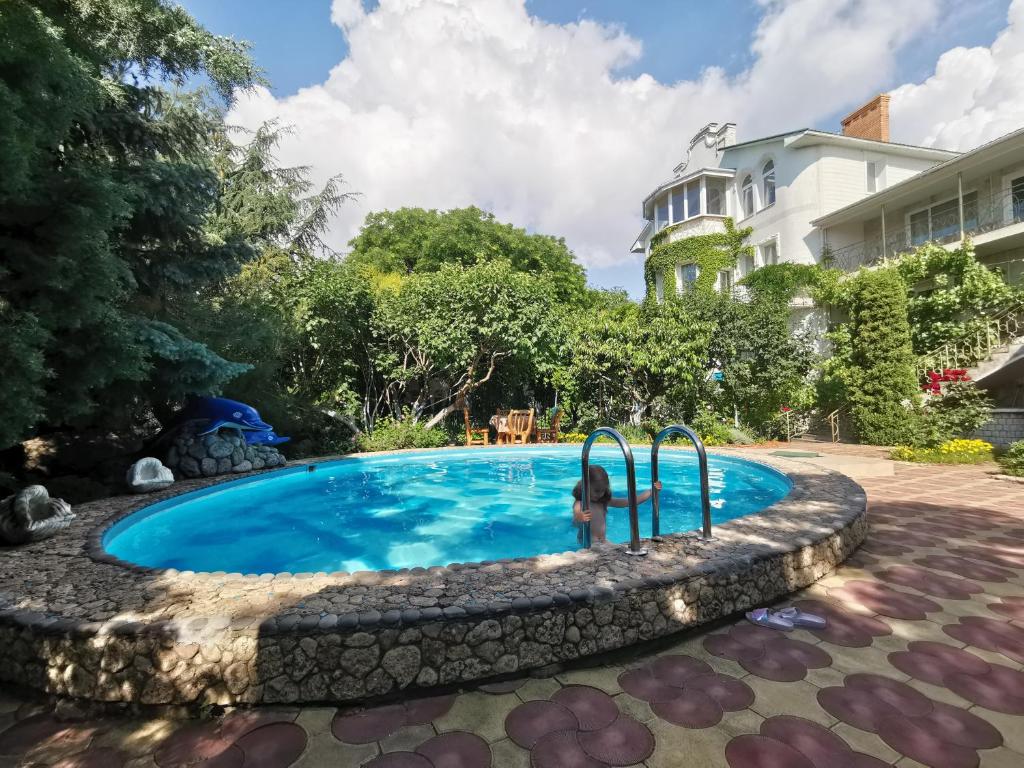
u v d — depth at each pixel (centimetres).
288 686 219
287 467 836
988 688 218
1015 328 1146
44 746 202
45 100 446
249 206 1797
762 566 304
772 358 1279
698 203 1994
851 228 1680
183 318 858
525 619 237
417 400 1359
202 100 1530
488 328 1162
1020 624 277
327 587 263
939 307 1266
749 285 1705
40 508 407
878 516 511
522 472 921
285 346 1094
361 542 540
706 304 1364
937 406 1089
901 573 353
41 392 438
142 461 643
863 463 804
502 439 1323
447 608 232
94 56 603
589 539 368
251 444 855
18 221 473
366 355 1305
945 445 917
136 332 602
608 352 1269
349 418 1198
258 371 984
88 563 325
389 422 1284
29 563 327
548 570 284
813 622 279
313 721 210
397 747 192
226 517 641
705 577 280
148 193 673
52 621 234
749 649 257
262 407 1019
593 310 1518
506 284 1198
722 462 883
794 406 1359
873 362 1160
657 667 243
